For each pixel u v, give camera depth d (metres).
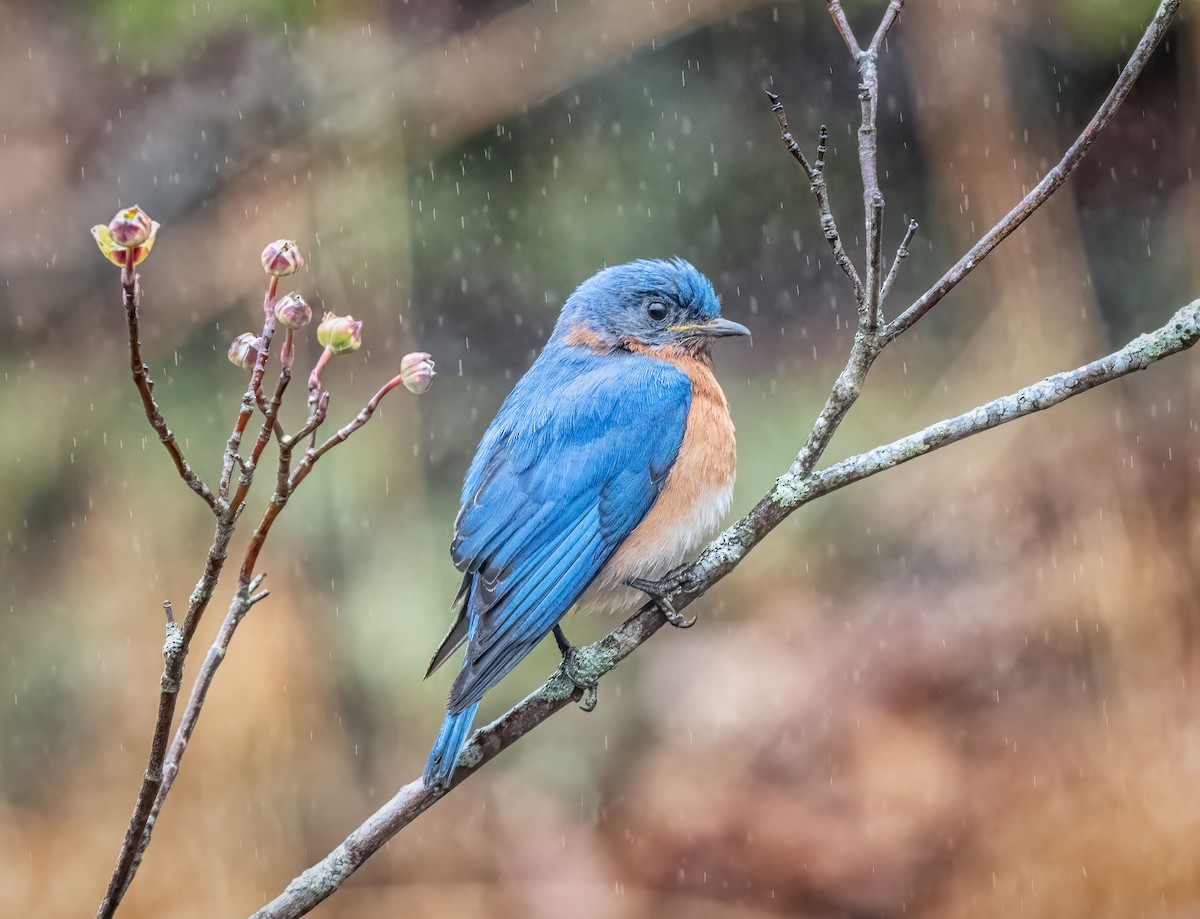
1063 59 15.12
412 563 12.60
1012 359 13.60
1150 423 13.40
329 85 13.91
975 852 11.92
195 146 14.00
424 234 14.45
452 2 14.38
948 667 12.98
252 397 4.26
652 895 12.30
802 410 14.33
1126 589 12.58
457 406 14.51
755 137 15.75
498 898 12.46
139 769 12.32
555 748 13.57
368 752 12.15
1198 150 14.28
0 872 12.06
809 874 12.09
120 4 13.67
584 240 14.78
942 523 13.62
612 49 14.23
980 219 13.89
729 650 13.83
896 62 16.11
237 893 11.63
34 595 12.73
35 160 14.09
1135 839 11.63
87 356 13.57
